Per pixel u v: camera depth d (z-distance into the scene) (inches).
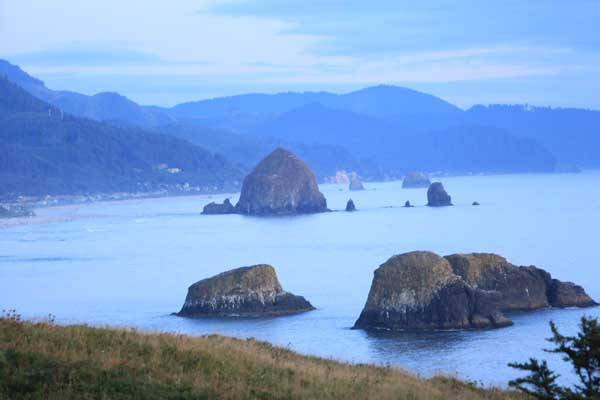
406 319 4180.6
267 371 1460.4
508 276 4667.8
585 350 1250.0
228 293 4758.9
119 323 4461.1
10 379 1248.8
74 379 1264.8
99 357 1369.3
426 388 1579.7
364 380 1536.7
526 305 4635.8
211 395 1278.3
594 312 4488.2
